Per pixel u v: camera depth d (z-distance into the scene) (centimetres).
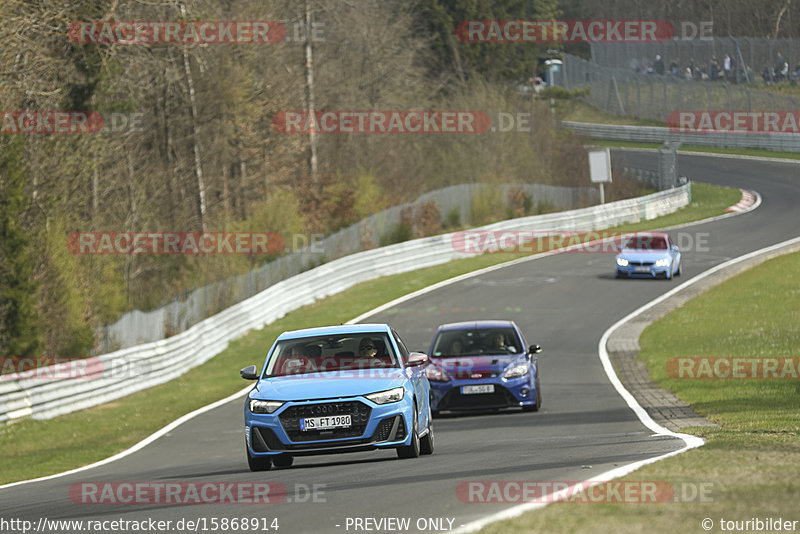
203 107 19212
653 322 11925
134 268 16362
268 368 4766
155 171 18362
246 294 14225
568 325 12062
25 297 10325
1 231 10344
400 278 16300
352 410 4416
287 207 18112
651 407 6912
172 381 10850
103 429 8181
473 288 14912
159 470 5397
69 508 3903
